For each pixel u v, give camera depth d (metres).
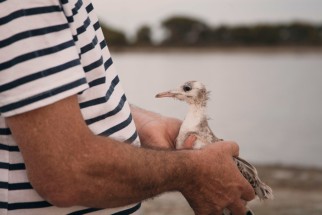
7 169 2.46
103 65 2.62
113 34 141.12
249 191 3.07
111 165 2.42
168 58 146.50
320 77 76.00
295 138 24.86
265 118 32.47
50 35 2.29
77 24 2.49
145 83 55.19
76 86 2.31
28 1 2.26
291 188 11.35
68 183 2.33
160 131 3.60
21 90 2.22
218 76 77.25
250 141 24.09
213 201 2.94
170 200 9.13
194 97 4.43
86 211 2.66
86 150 2.35
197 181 2.84
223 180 2.92
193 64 120.00
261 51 144.00
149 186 2.61
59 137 2.28
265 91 52.62
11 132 2.35
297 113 34.88
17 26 2.23
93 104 2.57
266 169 14.27
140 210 3.06
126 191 2.53
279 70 97.44
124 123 2.75
